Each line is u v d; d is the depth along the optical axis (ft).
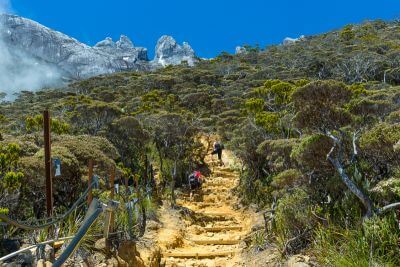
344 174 20.40
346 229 19.75
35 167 26.37
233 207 44.34
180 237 33.58
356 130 25.94
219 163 62.28
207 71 167.84
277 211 27.22
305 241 23.25
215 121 83.71
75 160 29.04
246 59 214.28
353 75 138.00
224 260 29.40
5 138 36.17
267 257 25.04
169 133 55.26
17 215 25.62
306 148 23.26
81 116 67.21
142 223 32.50
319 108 22.75
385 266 17.02
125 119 53.78
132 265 24.64
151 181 48.19
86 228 8.28
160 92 132.36
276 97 60.34
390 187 19.34
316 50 187.93
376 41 185.57
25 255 19.22
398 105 33.47
